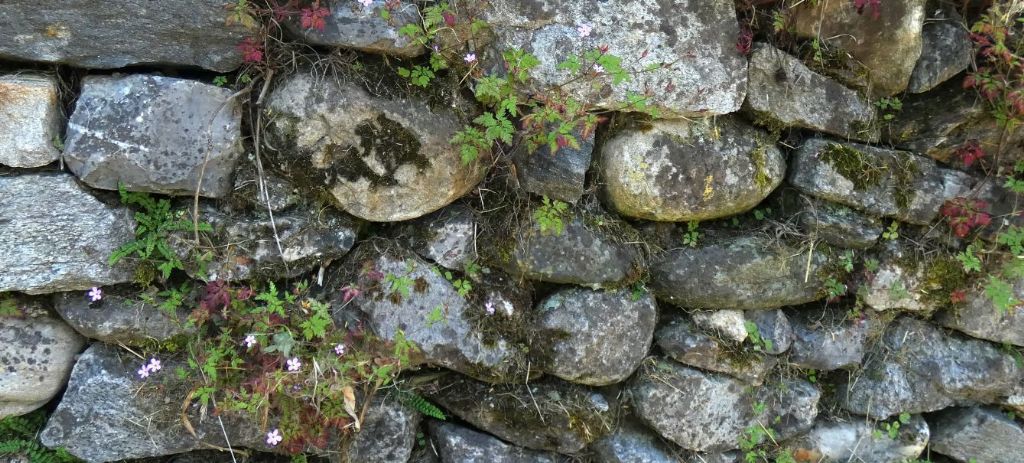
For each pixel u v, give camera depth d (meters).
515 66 1.19
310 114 1.17
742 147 1.30
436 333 1.25
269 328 1.19
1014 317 1.43
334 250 1.24
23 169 1.15
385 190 1.21
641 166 1.27
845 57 1.30
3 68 1.14
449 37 1.19
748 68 1.27
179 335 1.22
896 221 1.38
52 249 1.15
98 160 1.14
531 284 1.32
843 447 1.46
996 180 1.39
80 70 1.17
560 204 1.25
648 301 1.33
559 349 1.29
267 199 1.20
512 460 1.34
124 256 1.18
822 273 1.36
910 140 1.37
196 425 1.24
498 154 1.24
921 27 1.28
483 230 1.28
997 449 1.50
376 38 1.16
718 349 1.35
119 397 1.22
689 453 1.41
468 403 1.31
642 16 1.22
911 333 1.45
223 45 1.16
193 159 1.17
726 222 1.37
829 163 1.31
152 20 1.13
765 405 1.41
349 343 1.21
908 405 1.46
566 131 1.15
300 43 1.18
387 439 1.30
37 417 1.25
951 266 1.40
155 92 1.15
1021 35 1.32
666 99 1.25
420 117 1.20
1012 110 1.31
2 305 1.17
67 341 1.22
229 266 1.19
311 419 1.20
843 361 1.41
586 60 1.22
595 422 1.34
